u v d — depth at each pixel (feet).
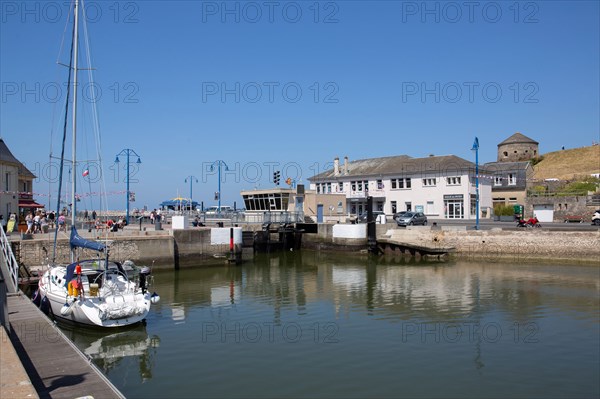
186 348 47.75
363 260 122.42
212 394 36.52
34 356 33.37
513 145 277.64
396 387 37.81
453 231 123.95
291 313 63.00
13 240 88.79
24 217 139.95
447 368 42.01
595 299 69.46
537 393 36.73
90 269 58.03
